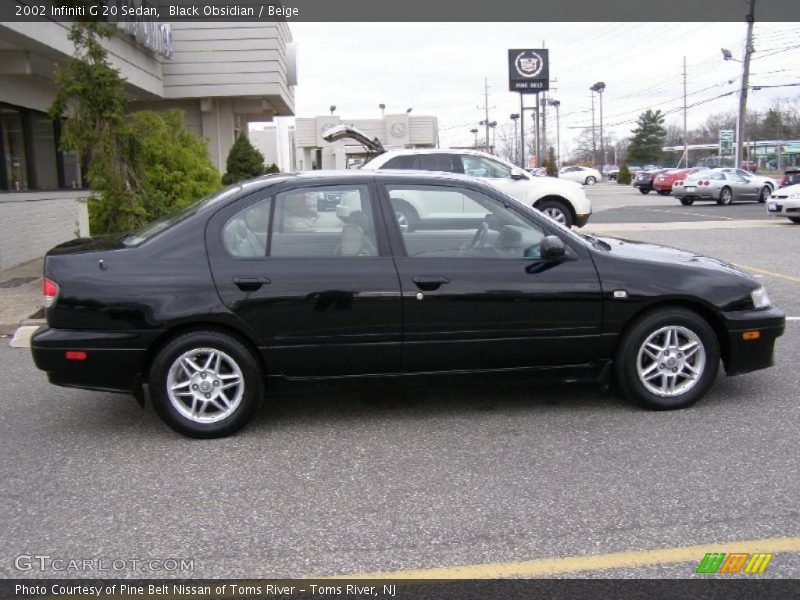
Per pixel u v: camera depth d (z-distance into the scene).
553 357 5.43
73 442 5.17
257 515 4.06
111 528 3.95
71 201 15.05
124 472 4.65
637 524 3.90
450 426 5.36
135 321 4.99
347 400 5.97
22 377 6.75
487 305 5.26
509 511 4.06
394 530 3.88
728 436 5.06
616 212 26.84
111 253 5.14
